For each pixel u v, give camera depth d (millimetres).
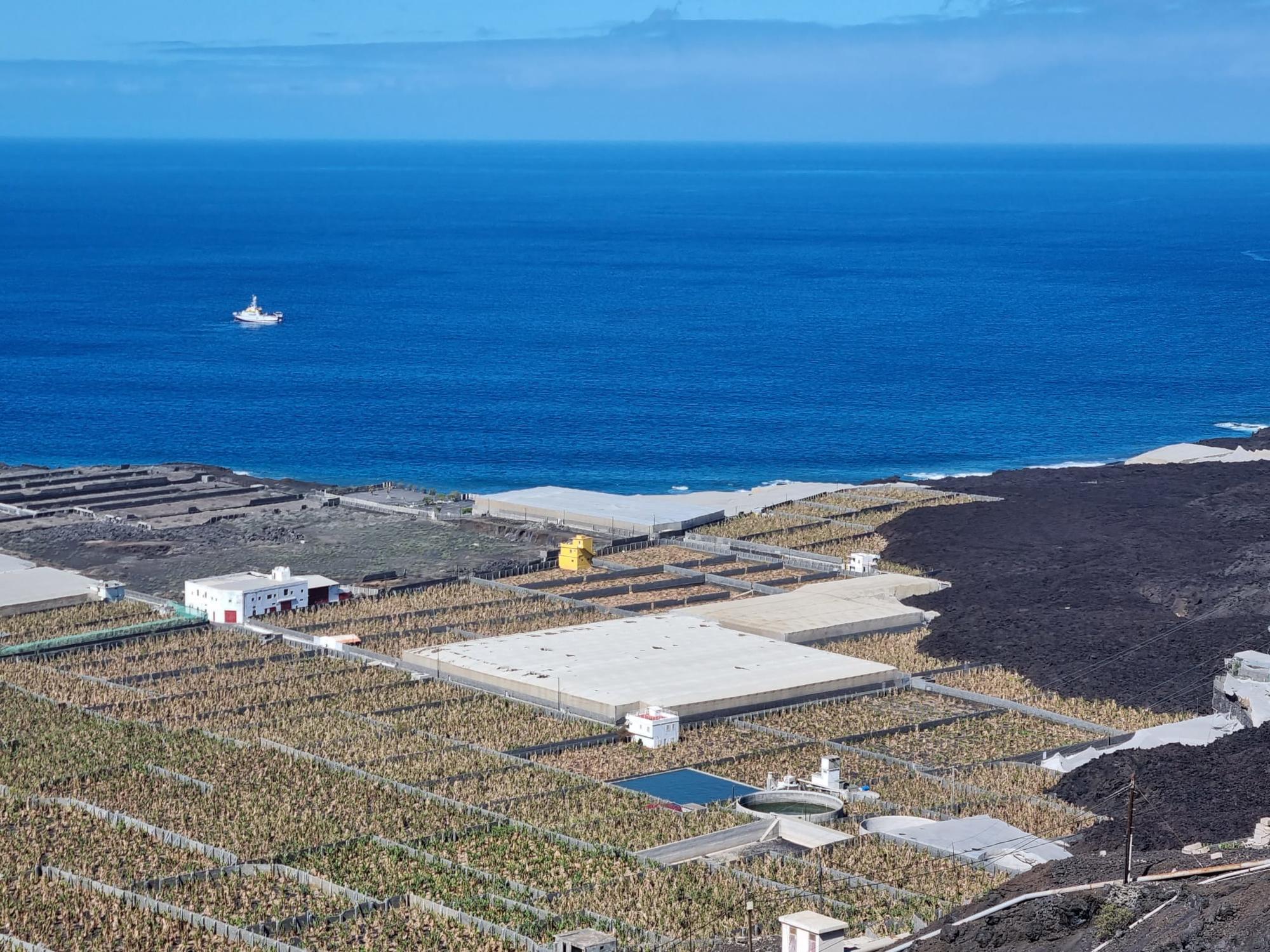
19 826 176500
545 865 169625
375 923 154500
